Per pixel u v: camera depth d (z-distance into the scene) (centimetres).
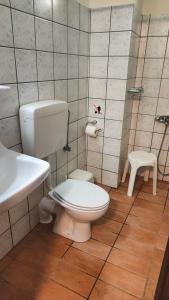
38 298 128
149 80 224
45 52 151
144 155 229
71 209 149
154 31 207
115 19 185
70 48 178
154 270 147
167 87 220
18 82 134
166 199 223
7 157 120
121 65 195
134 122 246
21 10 125
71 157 215
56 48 161
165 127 232
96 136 229
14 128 139
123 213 201
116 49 192
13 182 107
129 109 229
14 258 153
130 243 168
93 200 153
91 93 218
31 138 140
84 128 228
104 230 180
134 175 221
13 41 125
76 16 176
